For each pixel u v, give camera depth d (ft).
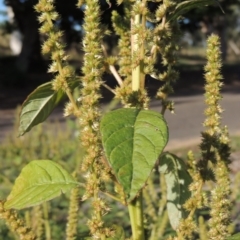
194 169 2.10
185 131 15.11
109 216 5.62
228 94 26.20
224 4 29.17
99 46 1.77
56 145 8.87
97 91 1.75
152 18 1.90
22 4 29.76
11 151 9.36
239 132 14.44
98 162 1.74
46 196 1.91
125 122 1.45
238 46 67.36
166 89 2.02
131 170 1.34
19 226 1.90
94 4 1.78
